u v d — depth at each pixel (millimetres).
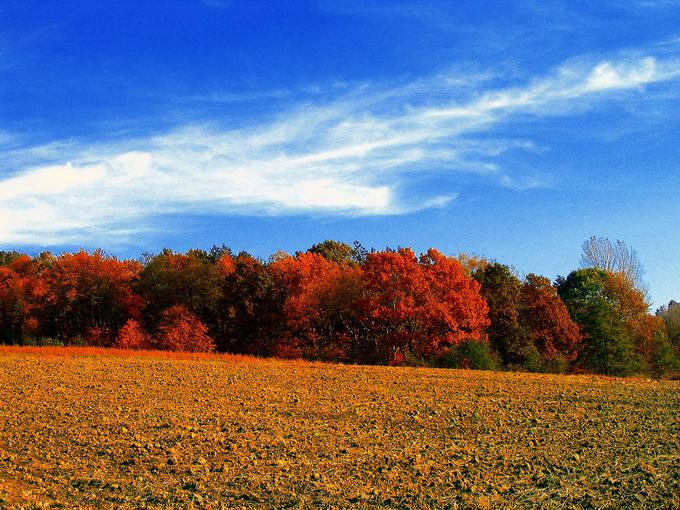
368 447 15492
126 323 62469
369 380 29703
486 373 34969
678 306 89688
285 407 21344
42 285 65625
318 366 36625
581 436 16922
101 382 27000
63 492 11961
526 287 61000
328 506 11023
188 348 57219
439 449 15344
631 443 15898
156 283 66500
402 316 51375
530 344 54656
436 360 45500
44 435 16500
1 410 20016
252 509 10969
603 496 11359
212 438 16141
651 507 10742
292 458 14336
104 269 66125
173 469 13344
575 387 28203
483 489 11828
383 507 10992
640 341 57375
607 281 66688
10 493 11828
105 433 16688
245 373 31531
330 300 60938
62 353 40125
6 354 38719
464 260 72875
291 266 63344
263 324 63312
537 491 11695
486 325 52969
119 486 12250
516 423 18922
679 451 14883
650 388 28156
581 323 59000
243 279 64250
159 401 22281
